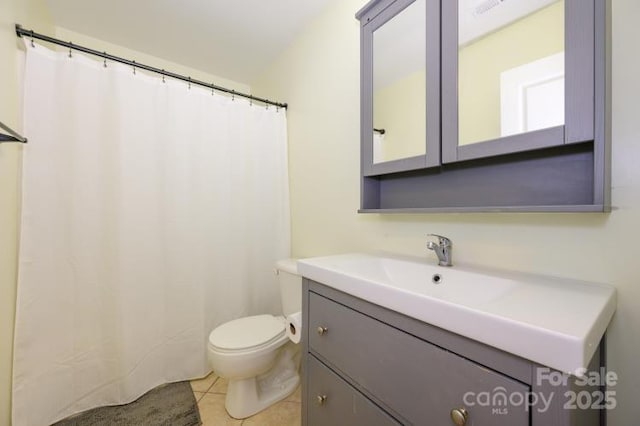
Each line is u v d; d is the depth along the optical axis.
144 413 1.43
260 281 2.01
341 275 0.89
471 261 1.03
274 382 1.65
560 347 0.45
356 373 0.86
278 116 2.05
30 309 1.28
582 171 0.77
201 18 1.73
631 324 0.70
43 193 1.32
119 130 1.50
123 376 1.48
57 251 1.36
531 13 0.84
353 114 1.50
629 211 0.70
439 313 0.61
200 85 1.85
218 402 1.52
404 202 1.26
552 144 0.77
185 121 1.73
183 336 1.70
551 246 0.84
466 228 1.04
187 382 1.69
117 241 1.49
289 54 2.00
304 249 1.91
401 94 1.18
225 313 1.87
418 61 1.12
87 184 1.44
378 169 1.26
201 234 1.76
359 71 1.46
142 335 1.56
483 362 0.55
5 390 1.18
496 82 0.90
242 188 1.94
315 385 1.04
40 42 1.52
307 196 1.87
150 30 1.84
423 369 0.66
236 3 1.61
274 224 2.05
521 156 0.89
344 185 1.57
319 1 1.61
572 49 0.73
